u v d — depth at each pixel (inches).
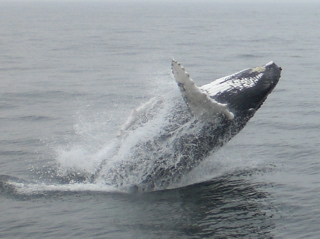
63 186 841.5
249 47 3272.6
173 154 840.9
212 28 5393.7
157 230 684.7
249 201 781.3
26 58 2714.1
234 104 856.3
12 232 681.0
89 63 2504.9
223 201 780.6
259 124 1249.4
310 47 3275.1
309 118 1306.6
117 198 794.8
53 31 5004.9
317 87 1749.5
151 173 836.0
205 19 7815.0
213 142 855.7
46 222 709.9
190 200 786.2
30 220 716.0
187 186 844.0
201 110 813.9
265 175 894.4
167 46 3356.3
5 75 2105.1
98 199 791.1
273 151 1033.5
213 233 675.4
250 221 710.5
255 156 1003.9
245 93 864.3
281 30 5064.0
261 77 874.1
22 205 767.1
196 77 2010.3
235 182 861.8
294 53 2906.0
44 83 1898.4
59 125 1274.6
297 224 700.0
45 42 3720.5
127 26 5871.1
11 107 1477.6
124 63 2502.5
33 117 1353.3
